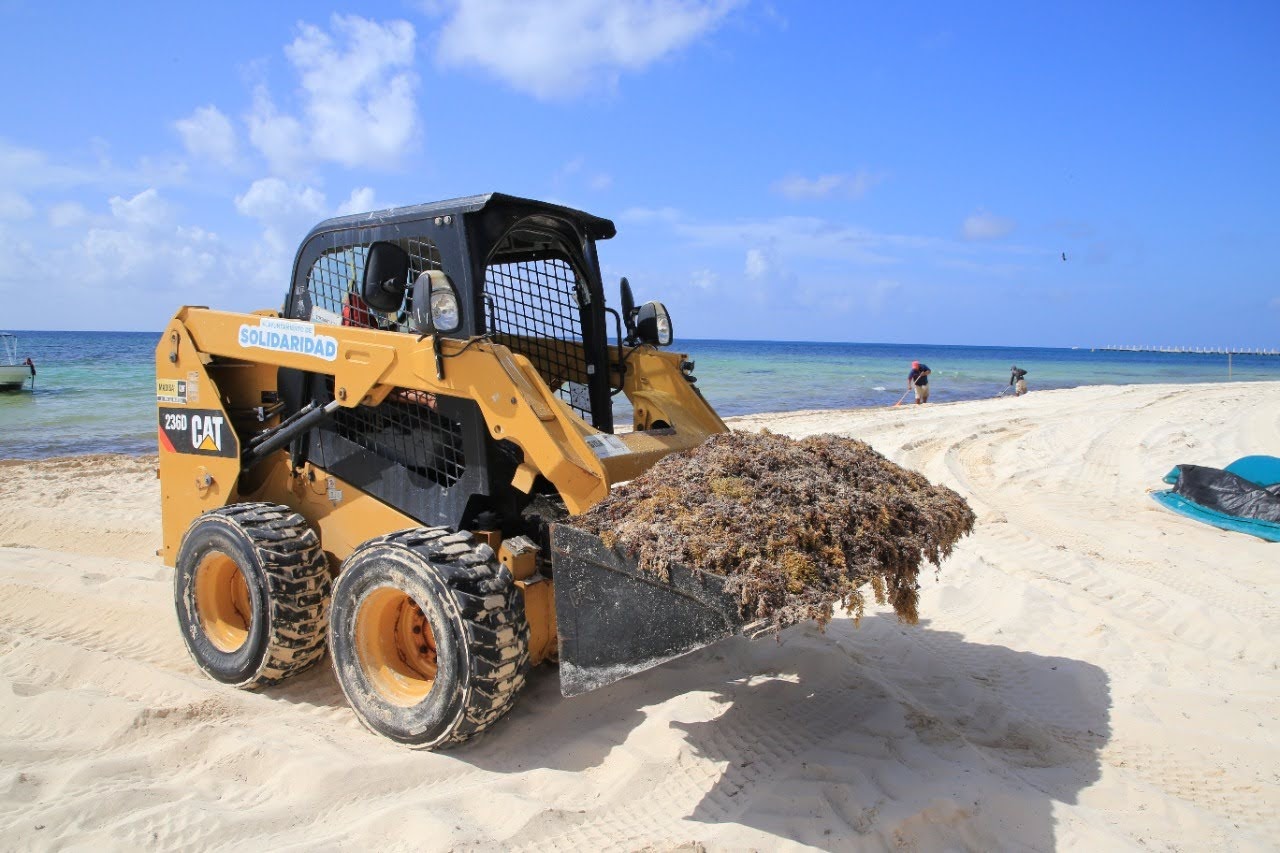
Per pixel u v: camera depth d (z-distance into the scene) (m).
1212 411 16.39
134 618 5.59
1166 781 3.75
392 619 3.99
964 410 19.28
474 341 3.93
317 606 4.41
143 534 8.39
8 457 13.91
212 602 4.72
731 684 4.49
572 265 5.06
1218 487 9.00
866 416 18.02
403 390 4.46
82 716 4.03
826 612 2.97
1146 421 15.28
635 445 4.27
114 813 3.20
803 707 4.23
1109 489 10.32
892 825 3.15
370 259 4.30
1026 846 3.14
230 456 5.00
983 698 4.46
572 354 5.12
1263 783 3.72
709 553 3.12
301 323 4.60
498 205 4.22
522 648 3.63
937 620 5.77
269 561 4.28
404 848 3.01
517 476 4.02
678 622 3.14
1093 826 3.26
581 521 3.46
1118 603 6.18
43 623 5.54
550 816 3.18
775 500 3.51
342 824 3.21
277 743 3.74
